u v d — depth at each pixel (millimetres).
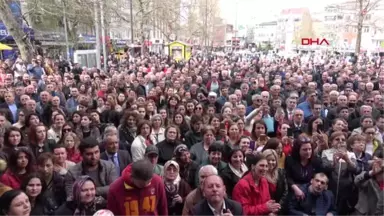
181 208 4555
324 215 4590
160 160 6094
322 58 39688
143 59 28406
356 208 4773
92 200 3627
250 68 19875
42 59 19750
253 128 6777
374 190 4527
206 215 3367
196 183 5023
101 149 5578
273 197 4750
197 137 7215
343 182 5047
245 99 11969
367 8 31766
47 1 25484
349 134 7289
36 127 5945
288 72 18328
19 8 23172
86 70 17594
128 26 49875
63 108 9773
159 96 11211
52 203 4281
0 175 4570
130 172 3613
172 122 7875
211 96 10750
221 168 5023
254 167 4418
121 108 9586
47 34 33969
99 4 22797
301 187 4805
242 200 4281
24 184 4098
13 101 8992
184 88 13180
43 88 12211
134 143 6316
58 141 6375
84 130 7395
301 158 4980
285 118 8422
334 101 10258
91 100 10359
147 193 3602
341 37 50906
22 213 3316
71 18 27719
